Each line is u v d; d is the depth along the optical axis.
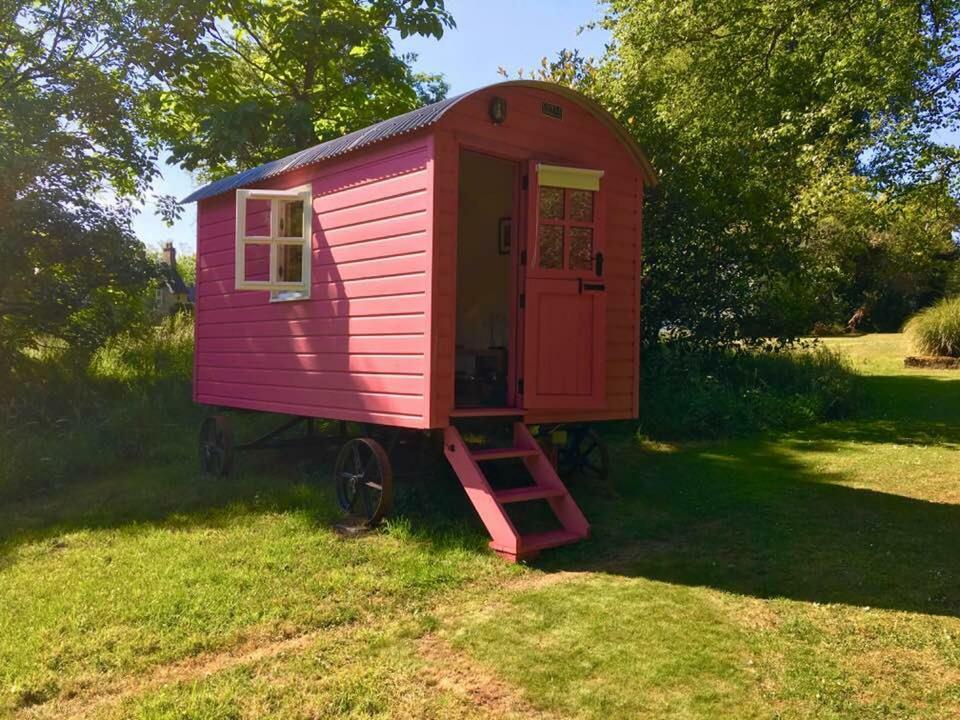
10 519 6.37
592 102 6.45
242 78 15.16
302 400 6.98
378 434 7.16
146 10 11.70
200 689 3.36
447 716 3.17
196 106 13.41
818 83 9.58
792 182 11.12
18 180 10.35
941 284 26.23
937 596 4.50
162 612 4.19
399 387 5.84
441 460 7.09
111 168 12.02
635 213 7.04
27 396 10.35
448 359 5.68
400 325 5.85
